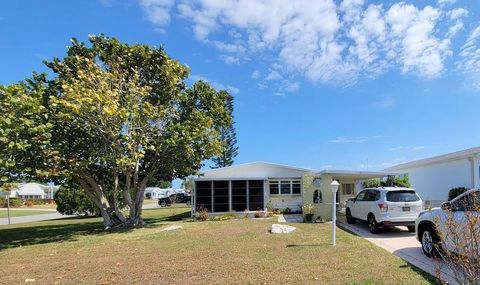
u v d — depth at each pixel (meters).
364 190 16.42
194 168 20.91
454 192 22.14
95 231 18.98
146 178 20.80
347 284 6.98
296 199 27.45
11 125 12.54
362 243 11.64
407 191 14.20
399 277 7.38
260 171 27.33
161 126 19.23
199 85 22.00
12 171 14.77
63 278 8.23
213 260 9.52
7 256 11.92
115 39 19.95
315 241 12.20
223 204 26.09
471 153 20.34
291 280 7.39
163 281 7.64
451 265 5.17
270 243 12.05
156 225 20.17
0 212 48.03
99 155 18.00
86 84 16.98
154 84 20.62
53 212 46.84
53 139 17.25
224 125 23.44
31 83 16.30
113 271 8.70
